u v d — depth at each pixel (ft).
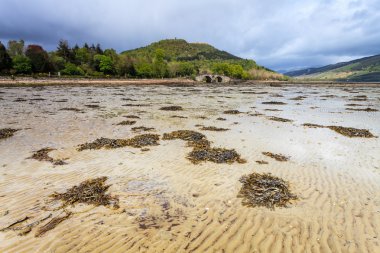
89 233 18.37
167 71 355.56
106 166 31.71
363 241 17.93
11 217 20.08
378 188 26.50
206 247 17.17
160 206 22.44
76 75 249.55
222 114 73.77
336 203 23.25
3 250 16.35
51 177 28.12
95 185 25.81
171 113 74.28
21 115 65.31
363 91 188.85
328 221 20.34
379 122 64.23
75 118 63.10
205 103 101.76
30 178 27.71
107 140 42.06
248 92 170.71
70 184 26.43
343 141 44.93
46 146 39.65
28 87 160.04
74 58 299.79
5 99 96.17
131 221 20.03
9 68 216.13
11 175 28.37
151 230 18.89
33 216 20.31
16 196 23.56
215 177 28.96
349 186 26.91
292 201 23.56
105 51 340.59
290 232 18.89
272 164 33.47
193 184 27.07
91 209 21.63
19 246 16.80
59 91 139.33
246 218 20.72
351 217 20.95
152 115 70.23
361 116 73.20
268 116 70.54
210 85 259.80
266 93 163.63
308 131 52.39
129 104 91.91
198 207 22.40
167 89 186.19
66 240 17.53
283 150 39.60
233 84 292.20
